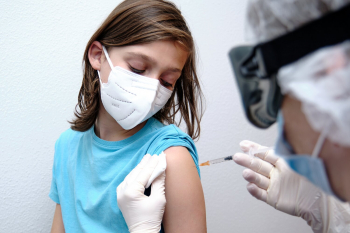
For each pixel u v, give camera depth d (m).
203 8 1.39
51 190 1.19
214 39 1.41
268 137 1.49
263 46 0.40
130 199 0.84
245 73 0.42
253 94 0.42
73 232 1.08
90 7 1.30
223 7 1.41
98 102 1.06
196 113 1.18
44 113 1.30
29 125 1.29
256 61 0.41
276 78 0.40
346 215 0.77
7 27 1.23
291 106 0.40
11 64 1.25
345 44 0.34
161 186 0.87
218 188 1.47
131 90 0.88
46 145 1.31
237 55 0.42
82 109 1.16
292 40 0.37
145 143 0.99
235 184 1.49
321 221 0.81
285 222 1.55
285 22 0.37
